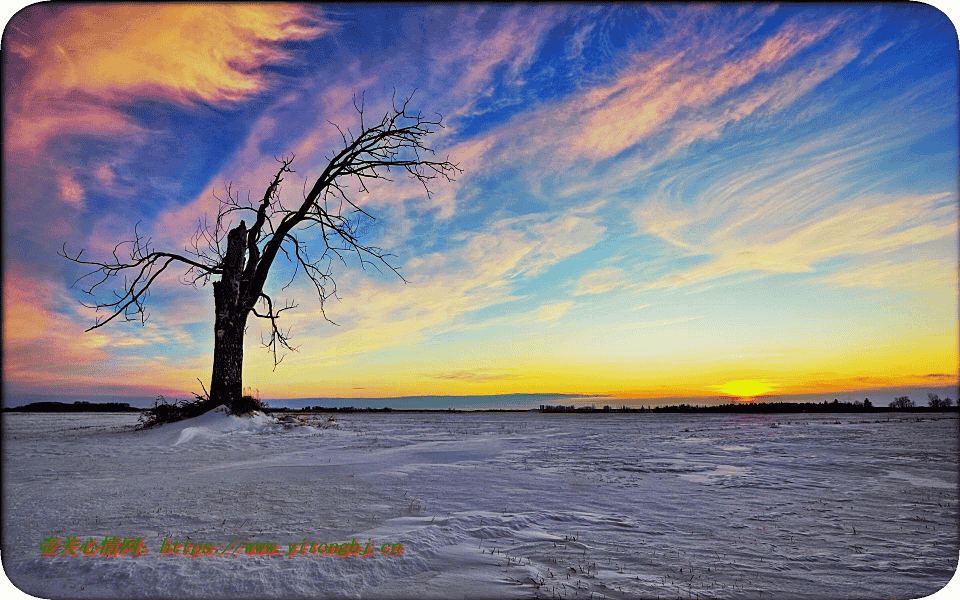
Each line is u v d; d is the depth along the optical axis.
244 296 24.27
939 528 6.99
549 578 4.93
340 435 20.98
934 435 22.77
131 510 7.28
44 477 10.49
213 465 12.38
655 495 9.10
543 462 13.31
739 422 39.16
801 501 8.70
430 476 10.61
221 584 4.59
